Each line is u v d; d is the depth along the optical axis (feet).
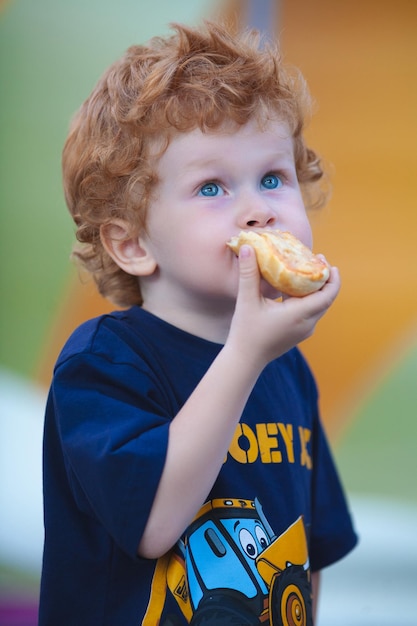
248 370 6.43
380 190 16.76
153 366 7.05
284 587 7.13
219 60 7.62
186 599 6.72
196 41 7.80
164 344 7.27
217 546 6.88
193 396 6.46
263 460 7.37
